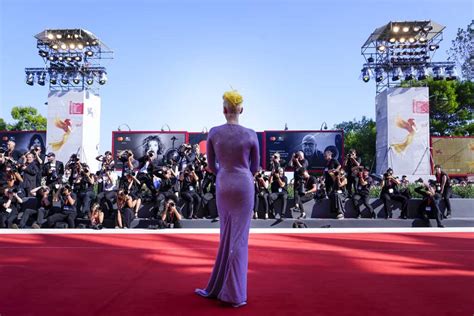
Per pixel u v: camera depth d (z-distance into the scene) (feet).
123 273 13.82
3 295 10.69
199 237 25.49
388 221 36.65
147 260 16.58
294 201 38.24
